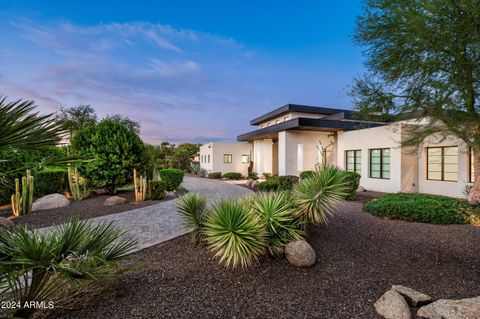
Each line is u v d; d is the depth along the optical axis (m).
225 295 2.76
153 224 5.88
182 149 31.06
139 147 9.53
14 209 6.43
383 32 7.16
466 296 2.81
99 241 2.27
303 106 18.38
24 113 1.38
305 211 4.10
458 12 5.51
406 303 2.52
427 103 7.01
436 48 6.12
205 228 3.81
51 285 2.21
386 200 6.63
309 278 3.18
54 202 7.39
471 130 6.81
